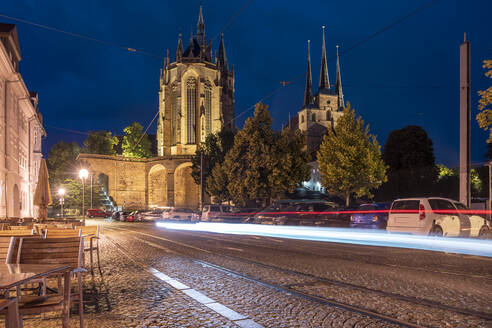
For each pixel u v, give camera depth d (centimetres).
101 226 3850
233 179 4216
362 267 1002
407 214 1527
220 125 9106
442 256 1224
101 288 771
